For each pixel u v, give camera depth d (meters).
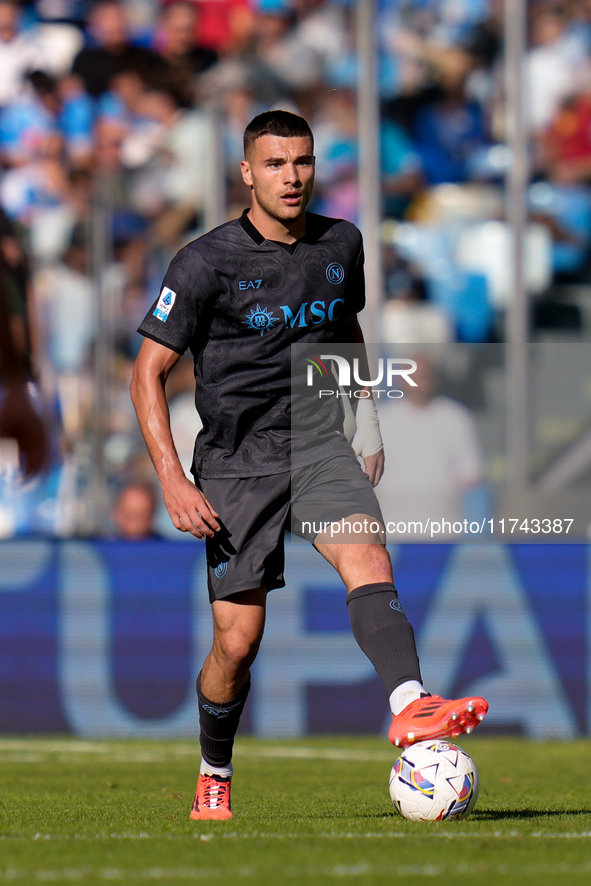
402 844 9.16
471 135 36.75
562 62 37.00
